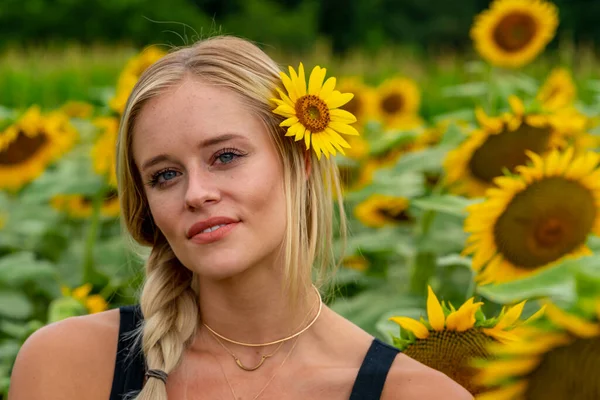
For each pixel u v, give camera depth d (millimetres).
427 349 2871
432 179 5715
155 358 2678
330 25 38438
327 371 2684
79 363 2760
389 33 37031
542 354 1799
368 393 2617
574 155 4223
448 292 4758
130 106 2707
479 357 2814
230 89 2670
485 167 4242
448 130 5039
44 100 13016
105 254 5832
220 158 2639
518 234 3373
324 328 2768
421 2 37656
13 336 5238
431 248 4734
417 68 14195
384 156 6059
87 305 4152
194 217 2621
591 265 3143
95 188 5445
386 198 5863
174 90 2670
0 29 30688
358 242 5391
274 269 2719
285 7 39469
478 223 3410
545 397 1827
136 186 2873
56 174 5812
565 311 1739
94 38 30469
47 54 16125
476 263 3447
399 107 8297
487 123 4172
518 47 5965
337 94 2740
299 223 2752
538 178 3334
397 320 2887
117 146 2844
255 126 2666
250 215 2629
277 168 2695
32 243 6574
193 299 2814
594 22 29031
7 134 5836
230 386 2713
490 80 6059
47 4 30688
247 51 2758
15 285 5402
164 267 2875
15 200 6840
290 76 2740
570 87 6418
